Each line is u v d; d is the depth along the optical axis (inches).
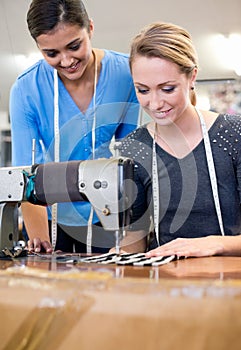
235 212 63.6
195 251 54.4
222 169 62.7
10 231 53.9
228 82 210.1
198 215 63.6
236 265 46.1
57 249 70.0
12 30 185.0
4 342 30.5
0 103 196.9
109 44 193.2
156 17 179.9
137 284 30.3
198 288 28.7
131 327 28.2
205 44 193.8
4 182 53.7
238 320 27.0
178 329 27.5
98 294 29.1
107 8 176.7
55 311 29.8
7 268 38.1
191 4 173.2
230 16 177.5
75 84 72.1
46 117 73.8
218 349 27.0
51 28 61.5
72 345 29.3
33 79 73.0
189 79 60.5
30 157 72.9
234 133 63.1
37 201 53.7
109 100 73.6
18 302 30.5
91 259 50.0
